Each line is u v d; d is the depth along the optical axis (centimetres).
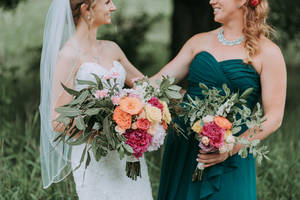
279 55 310
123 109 269
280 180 468
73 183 421
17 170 446
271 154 495
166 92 287
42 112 313
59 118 271
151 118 273
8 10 767
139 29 855
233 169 317
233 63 312
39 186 416
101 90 279
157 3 1387
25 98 708
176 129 305
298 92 909
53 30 305
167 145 341
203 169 314
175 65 341
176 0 814
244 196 317
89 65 305
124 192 312
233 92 313
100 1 309
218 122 284
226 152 303
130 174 300
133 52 860
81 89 298
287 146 536
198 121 291
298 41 736
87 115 275
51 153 322
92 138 285
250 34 312
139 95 280
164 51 1159
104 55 324
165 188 338
